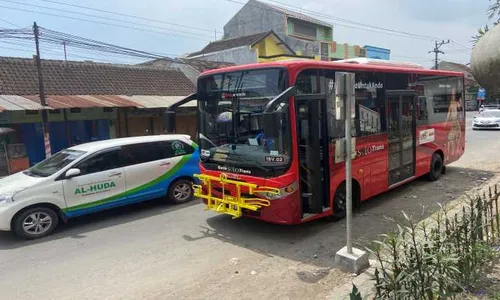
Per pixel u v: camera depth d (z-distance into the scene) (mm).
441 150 10195
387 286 3174
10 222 6742
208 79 7020
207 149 7051
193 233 6855
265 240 6355
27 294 4852
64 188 7199
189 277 5098
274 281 4879
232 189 6508
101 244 6516
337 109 4926
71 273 5402
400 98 8438
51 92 16141
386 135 8016
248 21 39406
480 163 12422
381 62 8695
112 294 4734
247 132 6363
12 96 14328
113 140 8320
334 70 6629
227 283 4883
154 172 8406
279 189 5926
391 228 6629
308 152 6141
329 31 41719
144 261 5695
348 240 5121
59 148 16828
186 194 9008
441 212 6746
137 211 8461
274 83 6023
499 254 4465
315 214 6438
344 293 4305
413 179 9188
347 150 5012
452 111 10672
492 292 3764
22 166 14516
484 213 4629
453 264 3473
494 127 24516
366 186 7539
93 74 18750
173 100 17984
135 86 19500
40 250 6379
